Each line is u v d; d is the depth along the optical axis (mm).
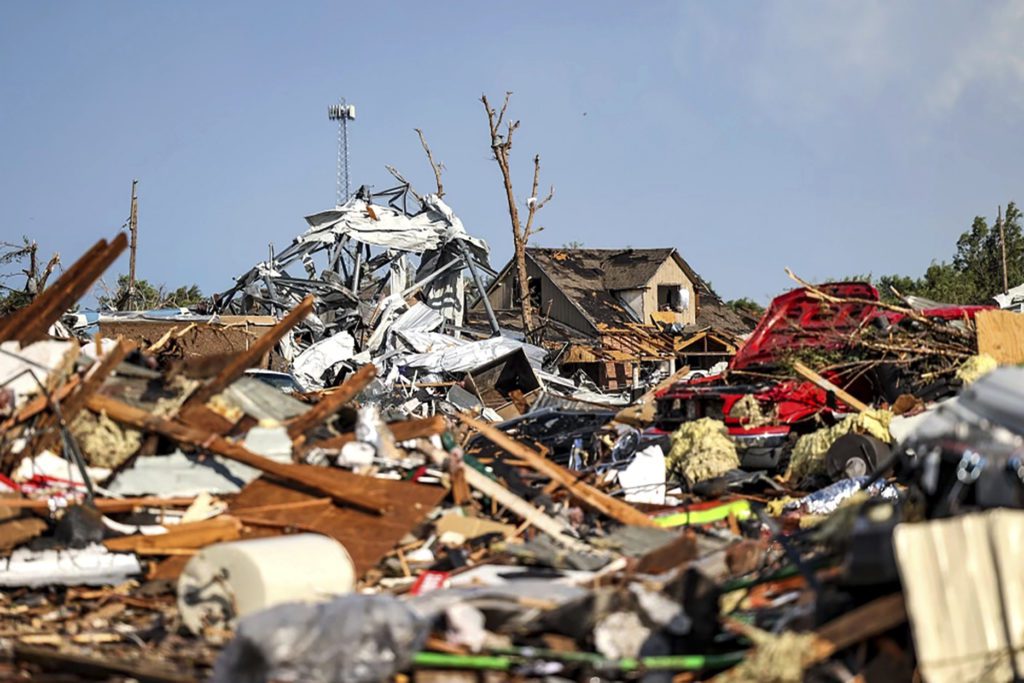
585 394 51719
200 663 11984
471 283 102000
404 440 20641
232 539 16156
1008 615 9969
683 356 74375
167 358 23297
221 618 13078
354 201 73938
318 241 70812
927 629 9641
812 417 25109
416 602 11914
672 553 14445
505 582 14031
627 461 23844
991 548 10102
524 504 18141
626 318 94562
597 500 18875
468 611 11172
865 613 10062
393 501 16703
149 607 15016
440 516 17953
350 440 19734
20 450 17516
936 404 23234
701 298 105438
